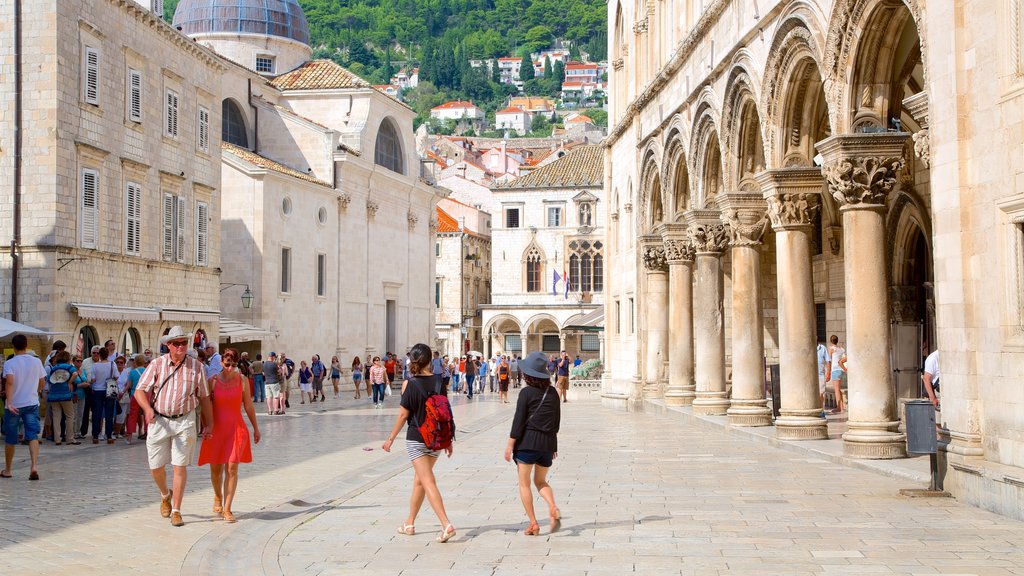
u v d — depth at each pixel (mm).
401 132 73312
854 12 17516
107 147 35031
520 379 78438
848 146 17781
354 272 64750
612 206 46219
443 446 12188
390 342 71875
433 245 79438
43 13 31656
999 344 13359
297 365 56938
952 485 14406
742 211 25578
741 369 26250
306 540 12211
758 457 20406
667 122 33656
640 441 24672
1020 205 12789
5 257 31734
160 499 15680
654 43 37531
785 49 20844
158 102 38969
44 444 25328
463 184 117312
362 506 14820
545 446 12312
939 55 14547
